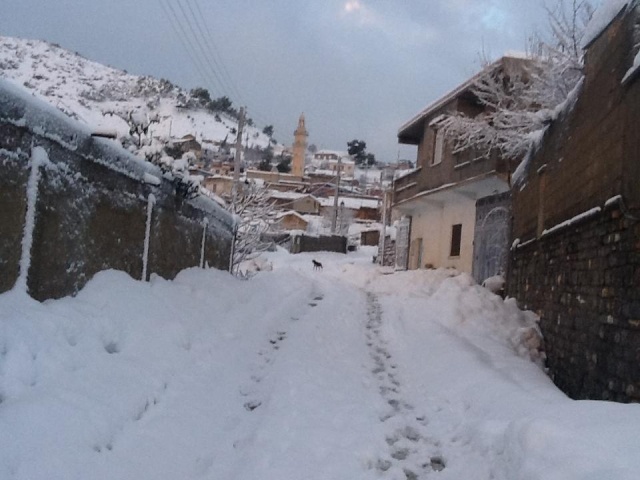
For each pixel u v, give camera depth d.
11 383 4.30
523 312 11.60
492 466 4.61
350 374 7.76
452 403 6.62
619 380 6.17
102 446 4.36
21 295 5.21
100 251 6.98
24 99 5.05
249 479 4.41
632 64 5.96
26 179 5.23
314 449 5.06
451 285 13.49
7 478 3.53
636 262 5.83
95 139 6.46
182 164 9.30
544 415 4.43
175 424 5.22
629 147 5.95
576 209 8.12
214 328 8.54
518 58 14.77
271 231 23.50
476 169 16.48
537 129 13.48
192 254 11.01
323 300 13.97
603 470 3.23
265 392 6.68
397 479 4.73
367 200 63.97
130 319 6.64
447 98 18.61
